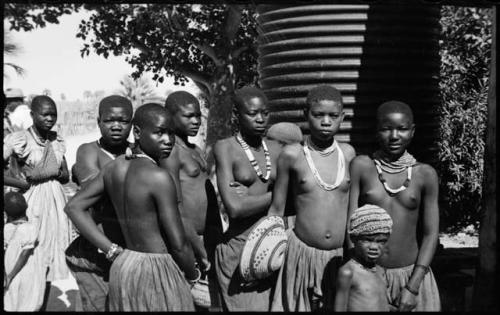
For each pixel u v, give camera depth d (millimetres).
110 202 3666
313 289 3672
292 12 4465
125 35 5004
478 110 7117
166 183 3391
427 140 4516
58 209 4641
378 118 3648
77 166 4090
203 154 4227
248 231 3854
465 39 6688
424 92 4508
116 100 4090
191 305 3566
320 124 3607
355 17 4363
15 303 4223
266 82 4625
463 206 7172
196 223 3994
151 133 3436
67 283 5293
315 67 4398
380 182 3662
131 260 3445
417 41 4473
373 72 4379
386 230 3410
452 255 4746
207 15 5047
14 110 5047
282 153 3688
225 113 5020
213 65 5125
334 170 3684
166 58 5090
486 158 4156
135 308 3416
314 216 3662
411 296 3580
